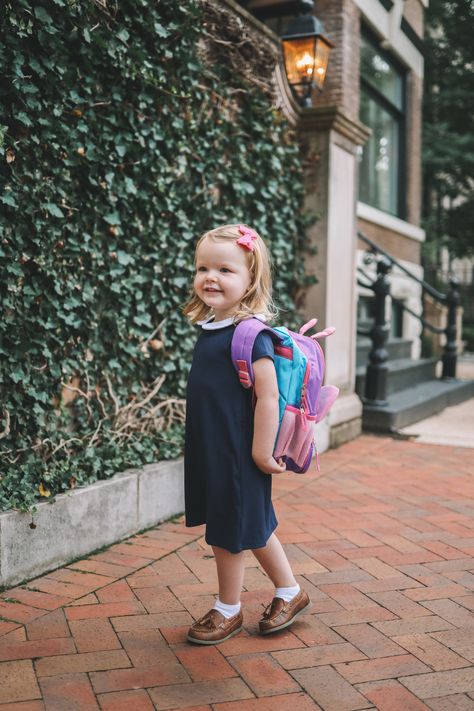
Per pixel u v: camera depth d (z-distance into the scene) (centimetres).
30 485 293
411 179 1070
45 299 312
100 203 341
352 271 602
